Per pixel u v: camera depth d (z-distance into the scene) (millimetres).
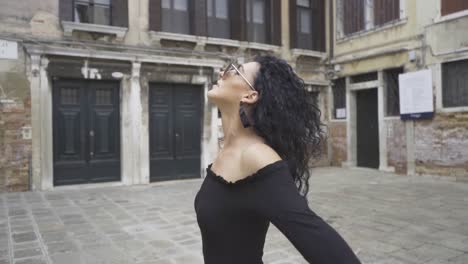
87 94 9242
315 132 1275
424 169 10039
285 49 12211
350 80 12227
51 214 6383
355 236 4977
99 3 9398
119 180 9594
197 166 10586
